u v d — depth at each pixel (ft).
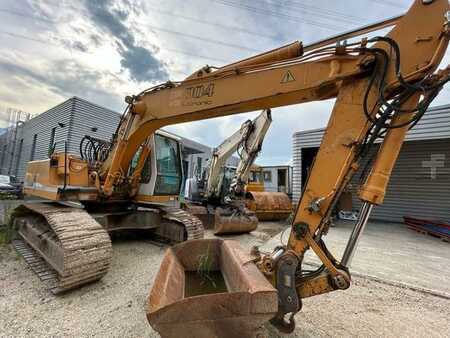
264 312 4.33
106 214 13.37
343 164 5.46
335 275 5.36
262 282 4.94
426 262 13.88
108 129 35.17
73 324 6.47
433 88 4.74
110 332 6.18
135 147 12.25
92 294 8.20
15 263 10.73
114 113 36.09
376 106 5.21
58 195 11.41
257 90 6.88
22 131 43.88
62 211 10.55
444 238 20.24
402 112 4.99
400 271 12.16
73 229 8.89
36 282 8.93
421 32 4.88
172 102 9.25
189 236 13.52
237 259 6.38
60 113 33.27
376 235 22.13
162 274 6.07
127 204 15.20
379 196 5.12
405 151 30.99
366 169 5.68
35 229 11.41
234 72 7.38
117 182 12.72
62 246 8.07
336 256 14.51
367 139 5.47
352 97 5.52
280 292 5.54
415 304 8.58
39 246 10.59
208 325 4.31
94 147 15.23
